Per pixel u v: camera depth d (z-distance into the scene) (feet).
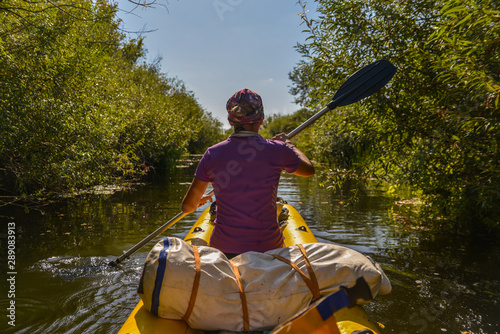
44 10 15.40
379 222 17.70
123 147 31.09
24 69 14.85
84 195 25.48
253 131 6.26
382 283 5.27
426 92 11.78
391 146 13.25
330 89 13.85
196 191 6.35
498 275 11.19
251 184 5.87
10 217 18.48
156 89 70.69
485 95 9.57
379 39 12.54
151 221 18.07
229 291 5.04
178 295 4.98
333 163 46.34
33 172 17.01
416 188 16.05
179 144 57.82
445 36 9.99
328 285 5.10
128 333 5.02
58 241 14.61
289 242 10.44
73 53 17.94
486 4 9.01
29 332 8.04
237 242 5.86
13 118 14.37
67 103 17.24
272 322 5.06
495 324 8.48
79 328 8.25
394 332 8.14
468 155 11.98
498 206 14.01
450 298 9.75
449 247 13.84
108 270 11.63
